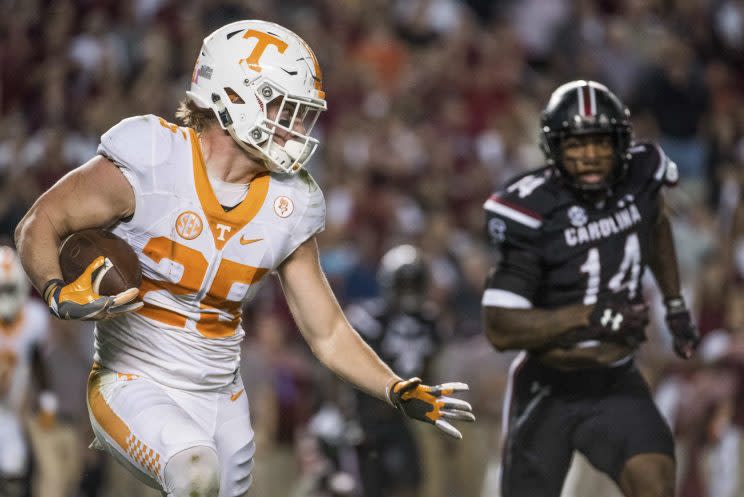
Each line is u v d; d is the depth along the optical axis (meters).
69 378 27.36
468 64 43.19
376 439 24.23
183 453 11.95
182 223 12.48
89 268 11.80
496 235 16.05
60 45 40.25
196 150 12.63
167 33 40.69
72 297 11.67
